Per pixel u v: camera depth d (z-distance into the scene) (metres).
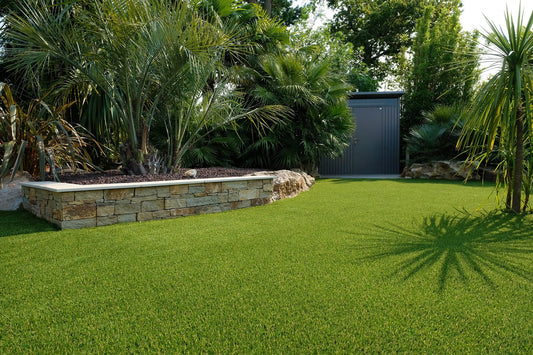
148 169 4.46
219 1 7.05
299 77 7.44
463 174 8.18
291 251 2.46
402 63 14.66
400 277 1.95
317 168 9.95
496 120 3.36
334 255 2.36
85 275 2.02
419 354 1.25
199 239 2.80
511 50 3.22
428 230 3.06
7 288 1.84
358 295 1.72
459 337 1.35
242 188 4.33
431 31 12.41
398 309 1.58
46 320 1.51
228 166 7.94
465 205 4.40
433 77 11.02
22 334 1.40
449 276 1.96
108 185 3.29
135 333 1.40
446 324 1.44
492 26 3.29
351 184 7.20
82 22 3.94
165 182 3.63
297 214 3.88
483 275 1.97
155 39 3.77
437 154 9.16
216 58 4.61
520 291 1.75
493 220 3.43
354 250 2.47
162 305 1.64
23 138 4.24
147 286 1.86
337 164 10.70
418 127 10.27
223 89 5.37
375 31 17.73
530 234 2.88
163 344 1.32
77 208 3.12
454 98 10.66
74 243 2.67
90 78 4.15
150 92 4.87
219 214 3.90
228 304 1.64
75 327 1.45
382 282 1.88
